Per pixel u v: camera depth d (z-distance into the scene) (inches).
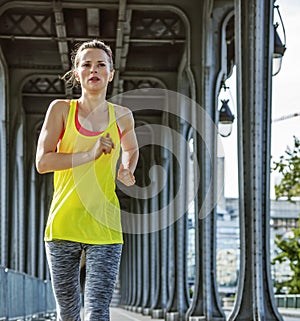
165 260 1494.8
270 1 674.2
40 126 1798.7
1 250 1255.5
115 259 195.5
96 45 203.0
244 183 668.1
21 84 1384.1
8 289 751.7
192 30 1072.2
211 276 930.7
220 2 1005.2
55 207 196.4
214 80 1012.5
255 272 650.2
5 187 1305.4
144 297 1945.1
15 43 1375.5
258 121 663.1
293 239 2383.1
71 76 212.8
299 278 2379.4
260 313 637.9
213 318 921.5
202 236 949.8
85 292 193.3
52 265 196.4
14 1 1086.4
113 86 1480.1
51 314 1472.7
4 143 1338.6
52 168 194.7
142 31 1273.4
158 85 1578.5
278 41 775.1
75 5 1098.7
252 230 657.6
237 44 698.8
